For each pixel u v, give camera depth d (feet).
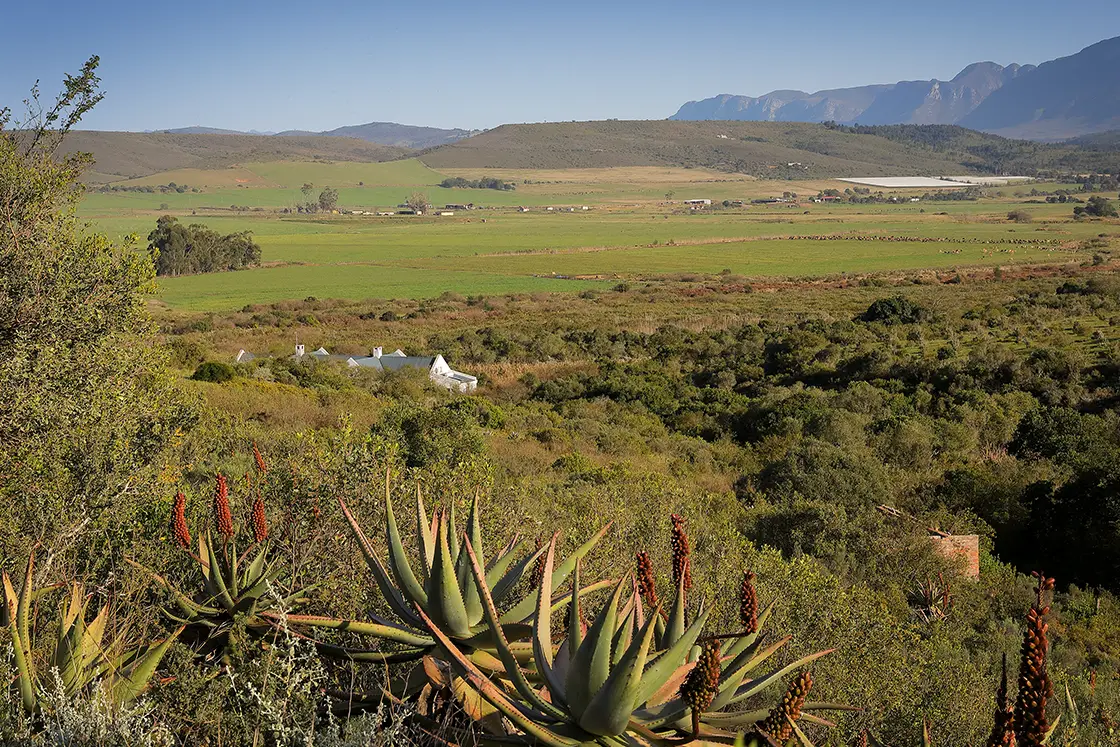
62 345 22.27
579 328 254.27
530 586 12.90
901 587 41.04
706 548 28.02
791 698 8.89
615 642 9.41
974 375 131.44
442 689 10.82
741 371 168.14
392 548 11.78
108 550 16.63
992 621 38.32
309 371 157.17
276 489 18.89
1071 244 554.87
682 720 9.77
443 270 489.67
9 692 10.43
